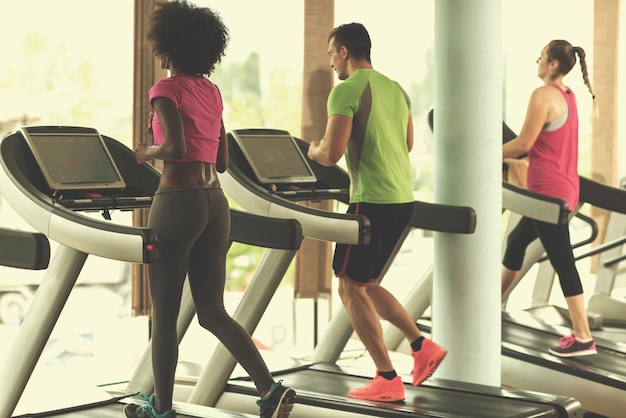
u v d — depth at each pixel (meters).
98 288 4.87
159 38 3.24
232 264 5.46
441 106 4.40
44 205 3.35
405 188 3.90
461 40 4.31
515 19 6.53
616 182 6.80
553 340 5.24
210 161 3.27
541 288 6.00
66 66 4.62
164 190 3.20
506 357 4.93
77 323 4.84
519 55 6.56
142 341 5.04
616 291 6.98
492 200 4.41
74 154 3.60
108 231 3.21
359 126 3.79
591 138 6.77
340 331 4.77
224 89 5.11
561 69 4.75
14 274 4.64
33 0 4.51
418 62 5.92
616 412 4.54
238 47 5.12
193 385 4.41
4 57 4.45
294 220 3.62
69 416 3.73
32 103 4.53
